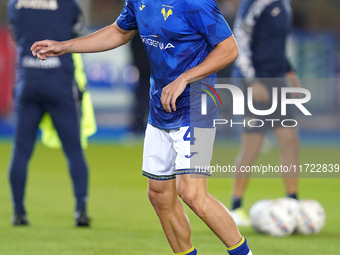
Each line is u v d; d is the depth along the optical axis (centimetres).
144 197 2409
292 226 1680
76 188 1786
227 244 1142
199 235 1673
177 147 1148
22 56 1772
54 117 1781
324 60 6109
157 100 1164
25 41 1762
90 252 1435
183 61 1124
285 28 1925
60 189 2628
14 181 1781
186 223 1212
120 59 6109
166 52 1125
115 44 1262
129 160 3803
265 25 1902
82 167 1789
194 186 1126
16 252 1425
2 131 5775
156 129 1179
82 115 1886
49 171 3288
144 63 4703
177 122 1144
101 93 6144
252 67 1902
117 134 5619
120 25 1243
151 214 2027
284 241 1603
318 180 3139
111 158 3916
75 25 1788
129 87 6153
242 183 1914
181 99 1138
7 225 1788
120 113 6169
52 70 1761
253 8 1897
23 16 1756
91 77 6109
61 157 4044
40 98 1769
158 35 1120
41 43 1218
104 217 1958
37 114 1792
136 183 2831
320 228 1716
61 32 1755
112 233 1684
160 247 1503
